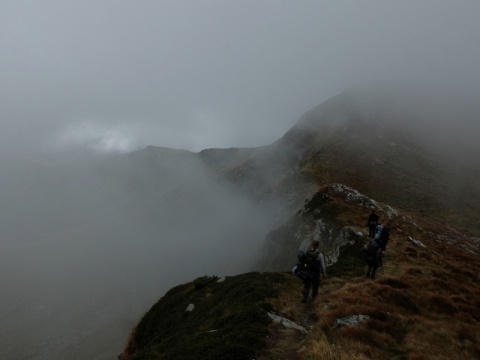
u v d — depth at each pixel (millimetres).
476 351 9484
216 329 12703
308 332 10883
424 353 9055
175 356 10656
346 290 14773
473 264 26938
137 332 23438
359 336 9875
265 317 12125
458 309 13617
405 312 12477
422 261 21703
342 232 26797
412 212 53969
